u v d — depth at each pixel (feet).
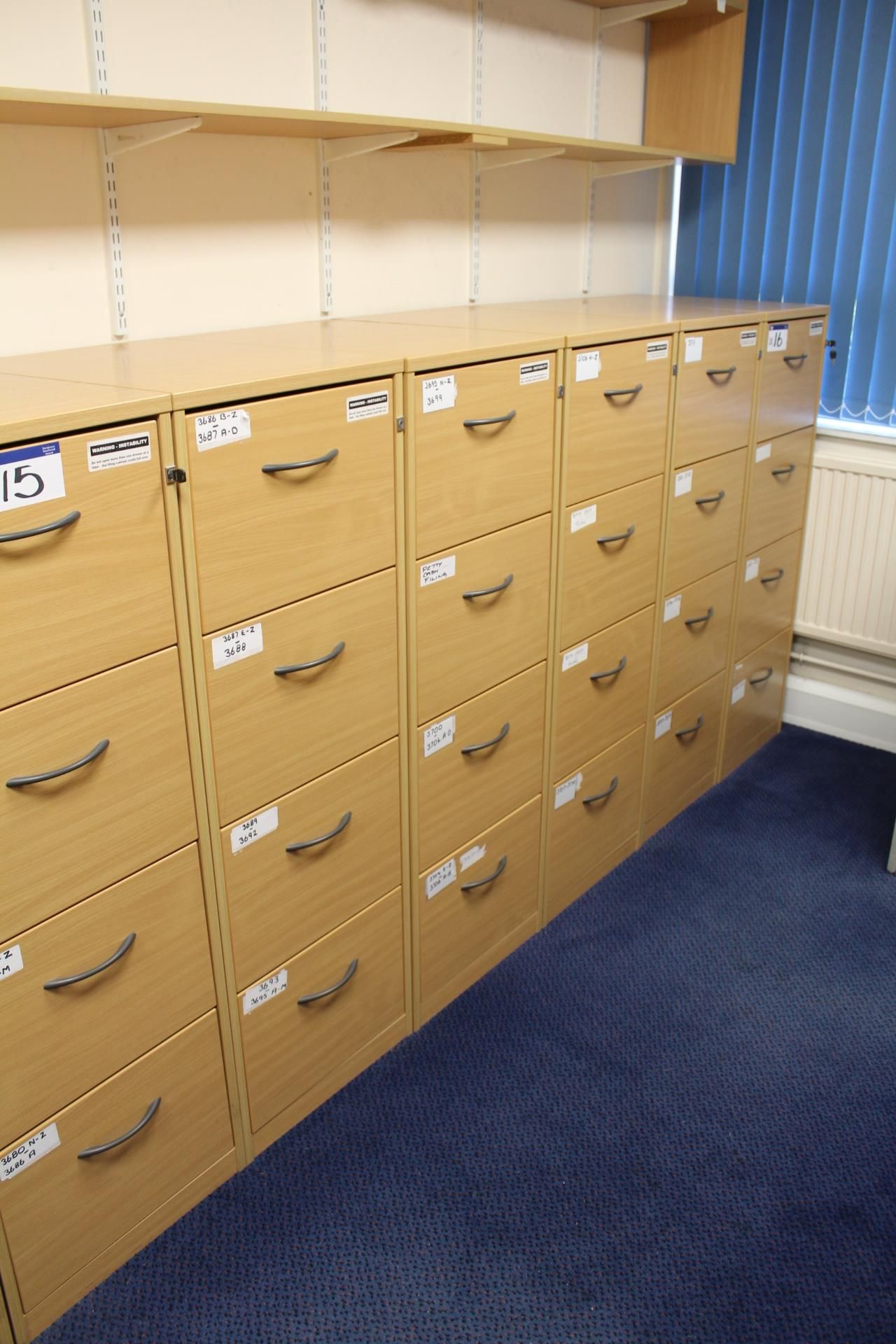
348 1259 5.24
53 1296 4.88
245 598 4.76
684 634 8.48
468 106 7.72
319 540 5.05
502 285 8.58
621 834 8.46
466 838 6.72
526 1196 5.60
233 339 6.06
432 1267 5.20
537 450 6.29
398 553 5.55
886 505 9.46
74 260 5.64
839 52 8.83
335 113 5.65
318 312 7.09
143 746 4.50
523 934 7.59
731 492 8.55
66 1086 4.61
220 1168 5.62
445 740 6.27
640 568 7.66
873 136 8.84
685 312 8.02
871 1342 4.86
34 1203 4.64
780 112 9.34
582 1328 4.91
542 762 7.23
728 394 8.08
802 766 10.08
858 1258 5.27
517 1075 6.42
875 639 9.91
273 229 6.63
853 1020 6.89
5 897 4.11
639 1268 5.21
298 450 4.80
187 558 4.44
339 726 5.50
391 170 7.29
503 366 5.83
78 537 3.99
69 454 3.88
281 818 5.32
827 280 9.48
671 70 9.23
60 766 4.17
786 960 7.43
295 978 5.72
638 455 7.25
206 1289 5.09
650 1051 6.62
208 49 5.93
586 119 8.90
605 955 7.49
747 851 8.71
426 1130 6.02
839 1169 5.79
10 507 3.73
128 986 4.77
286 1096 5.92
